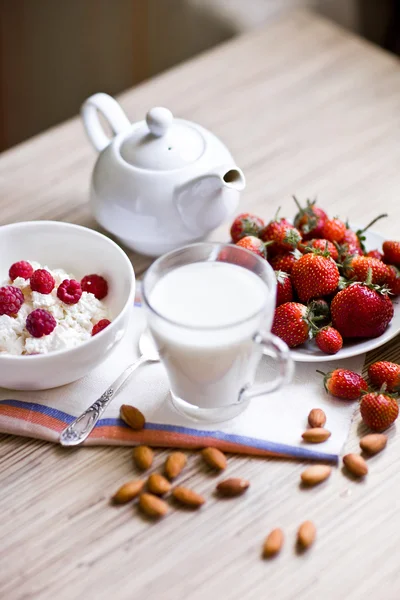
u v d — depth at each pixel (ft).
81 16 5.29
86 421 2.58
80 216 3.27
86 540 2.36
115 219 3.00
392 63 3.89
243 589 2.26
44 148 3.58
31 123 5.83
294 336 2.68
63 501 2.44
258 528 2.37
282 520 2.39
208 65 3.92
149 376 2.70
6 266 2.89
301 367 2.71
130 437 2.54
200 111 3.68
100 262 2.85
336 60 3.92
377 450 2.50
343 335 2.71
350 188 3.32
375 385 2.66
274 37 4.06
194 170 2.92
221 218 2.98
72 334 2.65
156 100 3.75
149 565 2.31
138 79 5.67
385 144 3.50
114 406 2.62
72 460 2.53
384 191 3.30
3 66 5.50
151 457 2.51
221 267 2.56
